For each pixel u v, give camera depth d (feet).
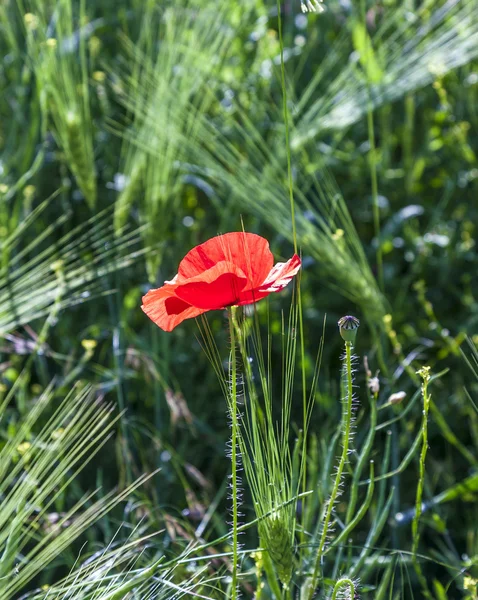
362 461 3.07
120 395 3.73
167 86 4.02
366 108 4.30
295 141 4.21
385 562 3.36
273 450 2.75
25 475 3.11
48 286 3.56
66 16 4.31
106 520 3.44
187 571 3.22
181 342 4.58
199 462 4.21
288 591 2.85
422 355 4.51
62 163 4.53
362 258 3.70
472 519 4.03
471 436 4.39
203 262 2.66
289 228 3.74
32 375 4.49
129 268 4.59
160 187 3.83
